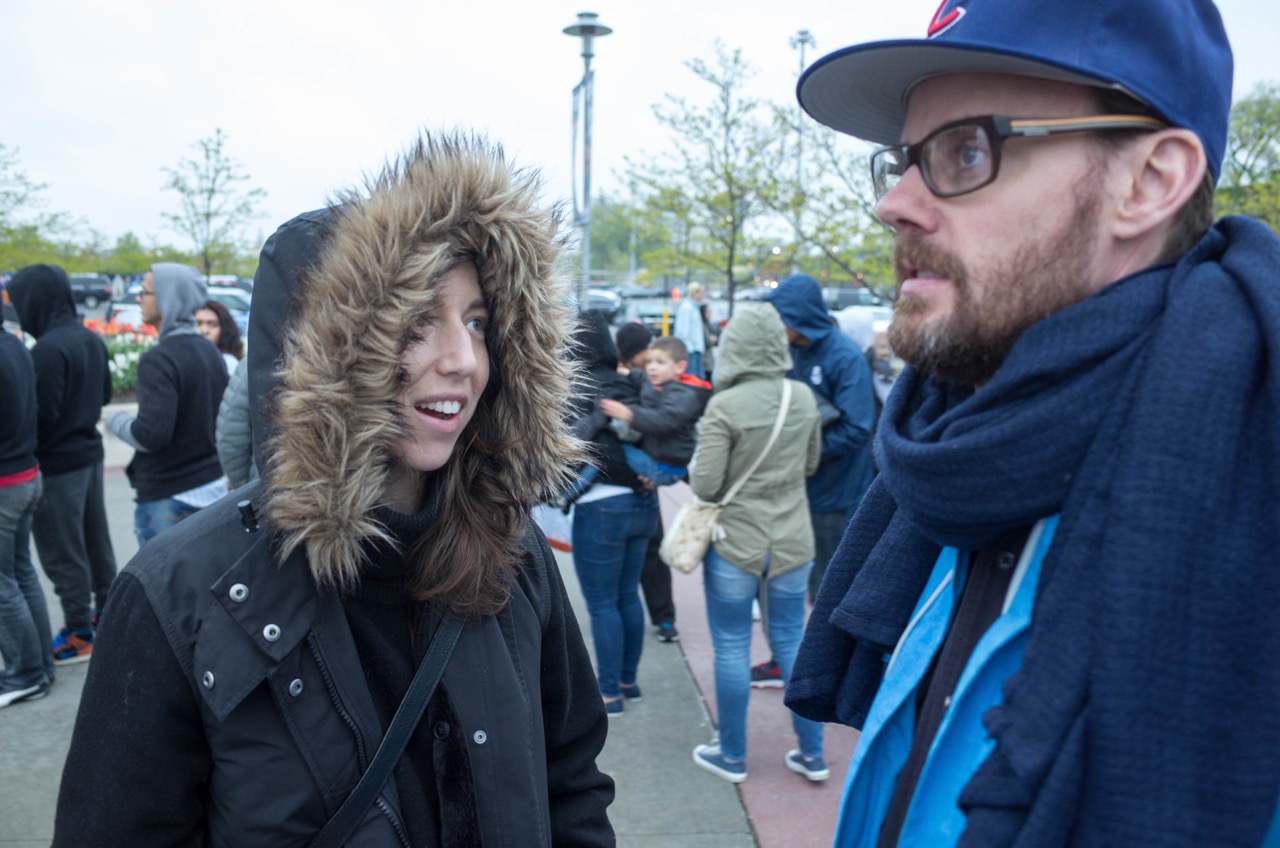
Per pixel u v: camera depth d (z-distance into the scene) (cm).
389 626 121
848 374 403
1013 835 77
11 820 296
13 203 1841
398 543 118
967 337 92
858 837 106
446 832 117
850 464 414
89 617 426
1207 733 73
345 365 108
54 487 405
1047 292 88
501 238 117
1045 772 76
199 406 389
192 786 110
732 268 1439
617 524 365
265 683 108
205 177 2033
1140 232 88
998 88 90
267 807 106
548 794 145
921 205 95
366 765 112
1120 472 79
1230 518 75
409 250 109
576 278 138
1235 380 77
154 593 107
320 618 111
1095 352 84
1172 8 86
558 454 135
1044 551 88
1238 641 74
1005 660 88
